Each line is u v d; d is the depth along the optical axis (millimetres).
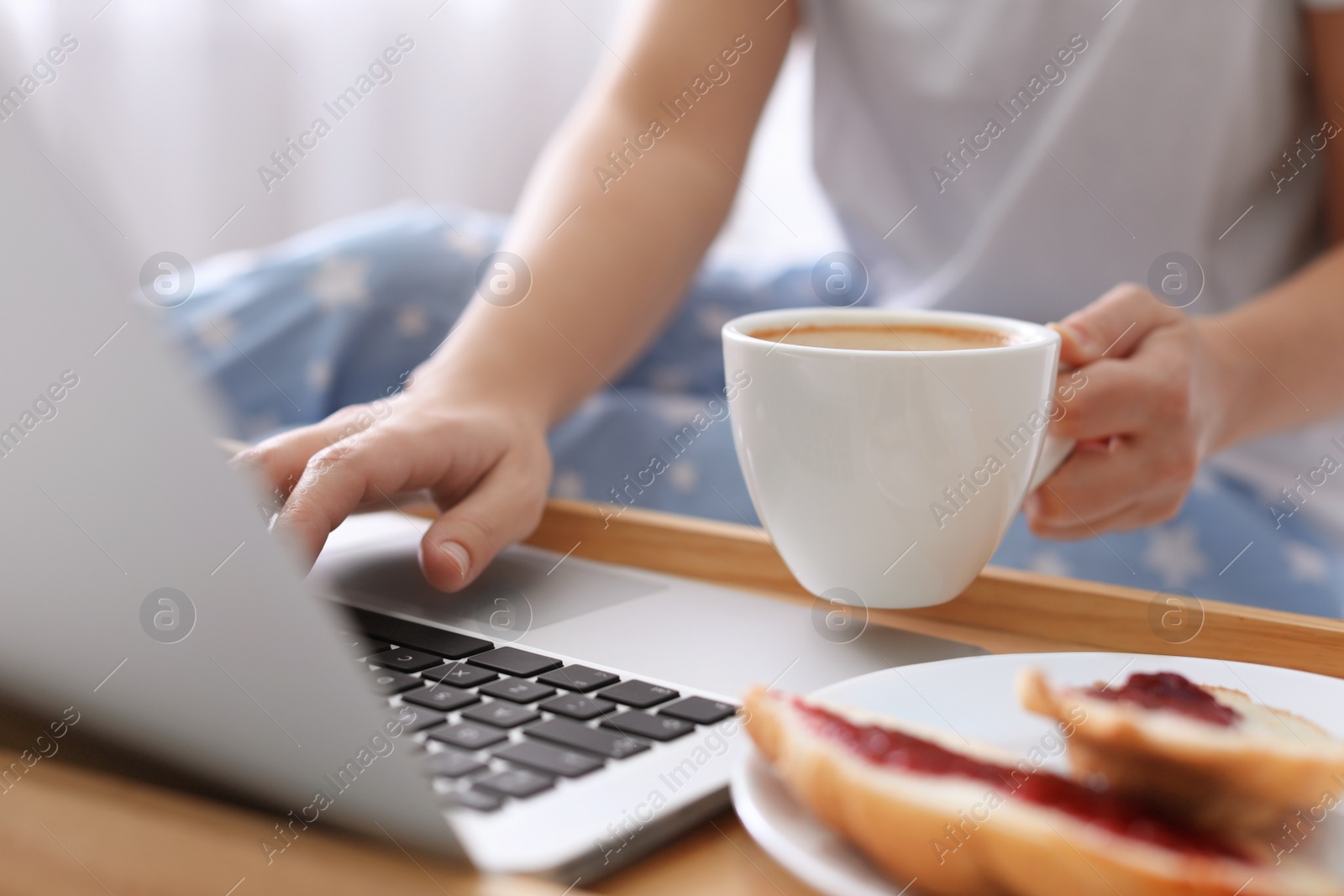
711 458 803
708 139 727
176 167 1647
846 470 353
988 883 194
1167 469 487
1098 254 790
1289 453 799
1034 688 242
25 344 196
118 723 226
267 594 199
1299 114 773
